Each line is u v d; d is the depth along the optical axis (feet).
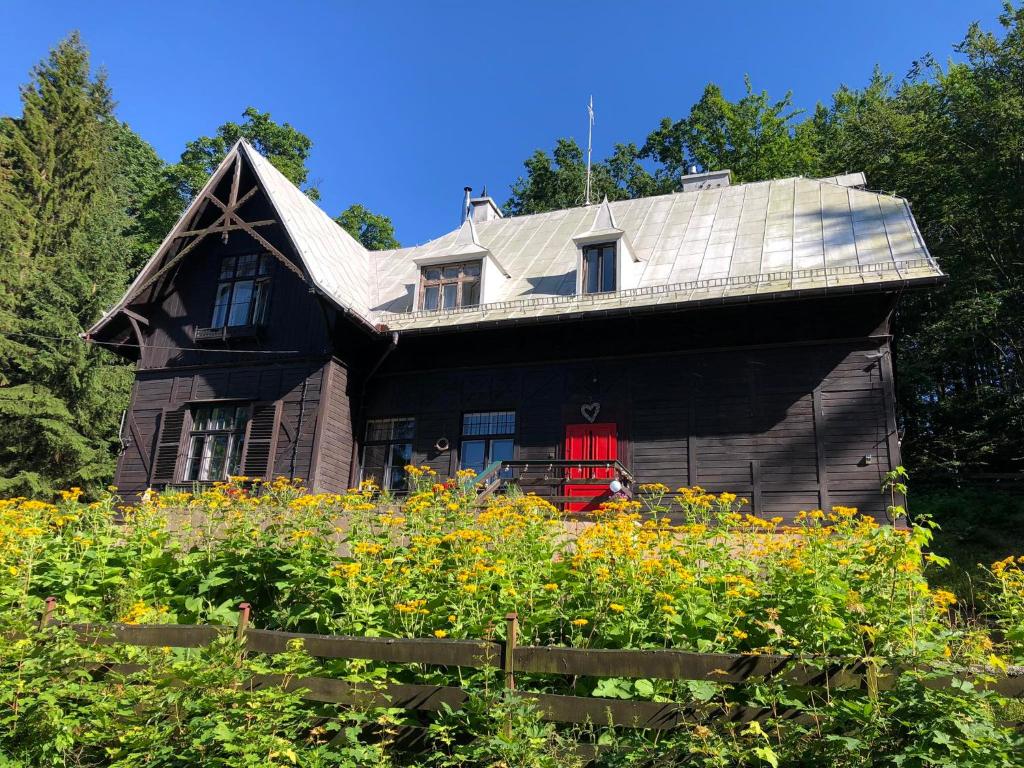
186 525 30.27
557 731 18.94
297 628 24.13
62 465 81.35
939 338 75.36
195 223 62.54
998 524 52.16
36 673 20.08
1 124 106.22
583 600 22.03
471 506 30.27
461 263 57.72
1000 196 75.15
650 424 49.34
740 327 48.98
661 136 125.59
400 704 19.06
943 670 16.51
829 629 18.89
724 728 17.11
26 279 89.66
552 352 53.26
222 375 58.29
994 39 81.25
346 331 56.49
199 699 18.80
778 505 45.09
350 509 29.14
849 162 92.02
